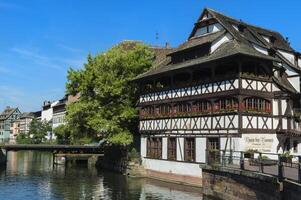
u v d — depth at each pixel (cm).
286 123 2928
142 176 3625
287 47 3744
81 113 4106
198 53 3269
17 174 3966
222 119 2848
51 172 4138
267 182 1847
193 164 3066
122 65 4050
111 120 3966
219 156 2573
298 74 3203
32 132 9562
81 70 4234
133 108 4012
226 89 2839
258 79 2848
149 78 3609
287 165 2088
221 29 3278
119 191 2884
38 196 2739
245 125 2739
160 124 3469
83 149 5334
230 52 2812
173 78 3403
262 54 2895
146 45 4241
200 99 3052
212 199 2452
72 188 3058
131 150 3916
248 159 2206
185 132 3175
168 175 3331
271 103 2912
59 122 9331
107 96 4006
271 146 2869
